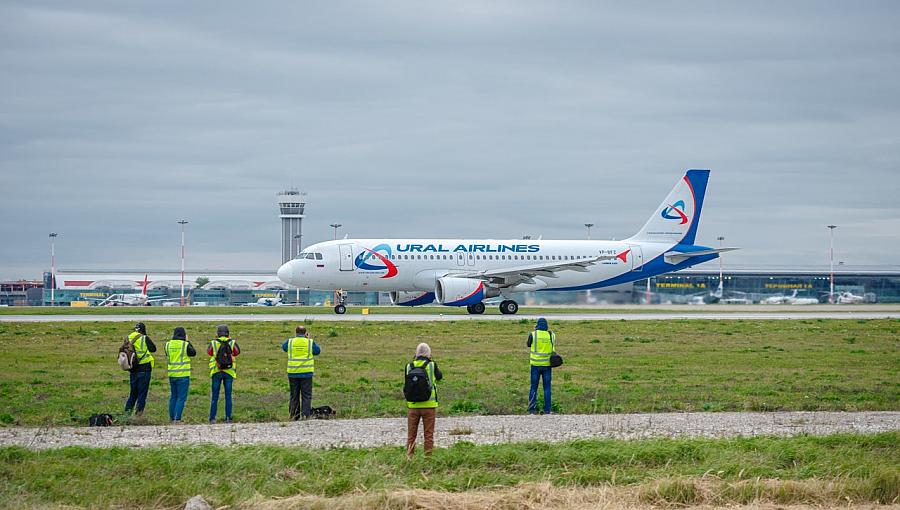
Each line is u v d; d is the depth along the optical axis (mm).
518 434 38625
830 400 49406
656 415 44250
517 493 29812
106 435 38062
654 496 30094
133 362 43594
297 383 43219
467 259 118688
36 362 64438
